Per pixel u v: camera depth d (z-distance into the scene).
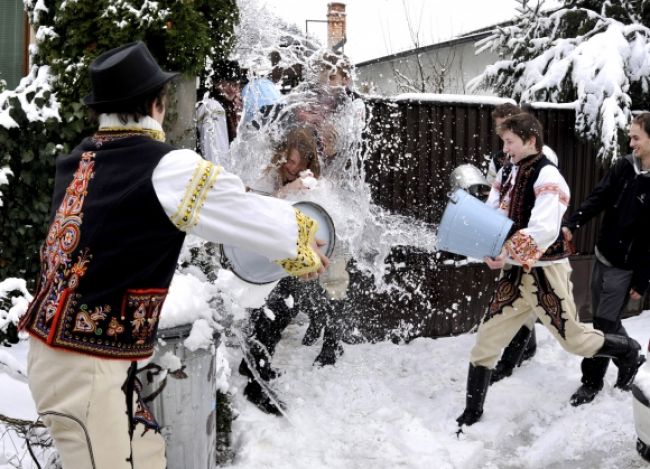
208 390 2.42
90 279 1.63
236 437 3.09
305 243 1.80
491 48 7.08
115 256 1.64
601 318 3.83
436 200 4.72
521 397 3.69
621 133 5.21
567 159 5.39
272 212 1.75
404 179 4.61
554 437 3.22
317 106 3.58
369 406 3.54
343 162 3.76
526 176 3.20
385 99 4.48
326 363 4.07
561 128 5.34
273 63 3.81
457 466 2.94
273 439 3.09
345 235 3.52
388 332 4.72
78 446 1.67
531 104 5.11
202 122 3.54
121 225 1.64
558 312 3.25
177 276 2.46
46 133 3.43
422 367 4.22
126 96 1.72
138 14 2.97
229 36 3.38
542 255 3.21
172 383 2.29
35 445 2.43
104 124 1.79
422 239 4.66
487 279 4.96
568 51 6.04
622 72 5.36
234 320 2.59
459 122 4.75
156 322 1.77
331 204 3.42
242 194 1.71
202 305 2.36
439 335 4.89
